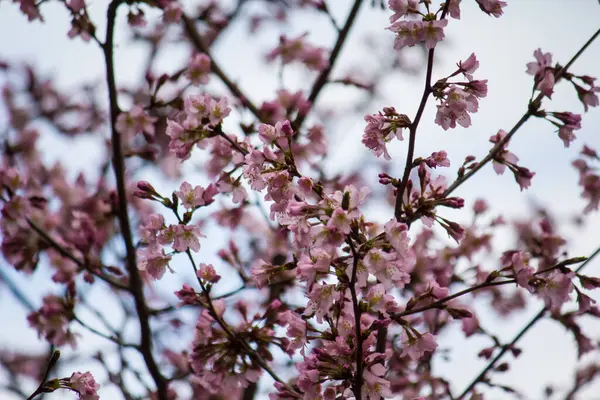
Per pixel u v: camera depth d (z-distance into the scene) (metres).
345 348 3.64
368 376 3.56
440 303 3.75
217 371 4.43
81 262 5.57
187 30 7.82
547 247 6.35
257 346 4.63
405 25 3.74
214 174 4.84
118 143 5.64
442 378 6.02
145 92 9.19
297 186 3.59
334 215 3.24
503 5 3.85
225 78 7.32
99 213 7.39
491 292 7.08
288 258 7.40
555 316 5.81
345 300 3.68
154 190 4.08
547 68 4.07
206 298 4.34
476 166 4.21
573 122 4.04
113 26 5.61
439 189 4.02
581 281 3.95
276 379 4.30
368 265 3.42
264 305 6.23
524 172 4.22
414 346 3.74
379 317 3.77
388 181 3.86
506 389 5.66
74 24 5.62
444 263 6.59
